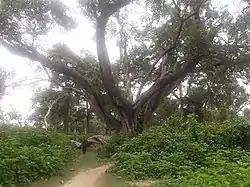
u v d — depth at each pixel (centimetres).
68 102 4197
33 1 2330
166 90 2645
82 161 1686
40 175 1018
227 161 1026
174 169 1044
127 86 2856
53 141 1653
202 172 880
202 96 3788
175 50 2531
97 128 4606
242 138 1544
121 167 1211
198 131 1628
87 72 2733
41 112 4241
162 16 2714
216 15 2378
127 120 2425
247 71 2566
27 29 2428
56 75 2903
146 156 1231
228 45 2264
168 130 1812
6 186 819
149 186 910
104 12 2205
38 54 2416
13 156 955
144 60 3061
